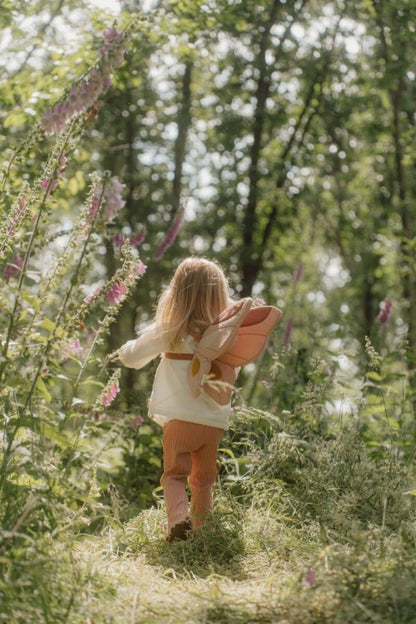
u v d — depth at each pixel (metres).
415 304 12.85
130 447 5.60
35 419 3.10
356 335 7.49
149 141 13.55
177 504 3.85
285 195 12.69
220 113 12.71
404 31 10.30
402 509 4.24
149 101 12.70
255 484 4.48
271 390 5.92
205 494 4.03
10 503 2.84
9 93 7.32
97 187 3.16
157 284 12.71
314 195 13.70
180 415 3.90
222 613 2.69
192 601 2.88
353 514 4.20
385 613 2.54
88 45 7.27
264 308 4.01
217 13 8.02
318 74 12.33
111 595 2.84
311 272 17.53
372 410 5.71
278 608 2.66
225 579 3.27
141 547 3.76
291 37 11.51
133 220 13.22
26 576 2.46
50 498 2.83
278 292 14.84
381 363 5.81
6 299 3.12
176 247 12.61
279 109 12.48
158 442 5.55
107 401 3.62
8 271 3.64
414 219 13.47
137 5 9.14
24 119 7.06
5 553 2.54
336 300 16.88
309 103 12.70
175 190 13.25
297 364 6.23
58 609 2.54
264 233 13.09
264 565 3.53
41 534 2.82
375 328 7.02
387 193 14.91
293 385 6.11
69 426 4.06
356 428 5.29
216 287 4.05
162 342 3.96
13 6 7.19
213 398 3.85
